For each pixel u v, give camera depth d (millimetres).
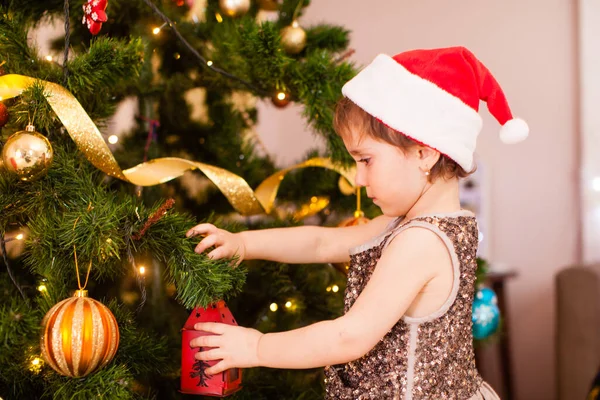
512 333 2225
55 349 702
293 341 797
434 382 841
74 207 801
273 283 1155
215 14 1237
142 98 1286
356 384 862
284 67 1021
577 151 2096
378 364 853
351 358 796
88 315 712
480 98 931
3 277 1007
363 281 906
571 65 2094
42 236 768
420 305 851
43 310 774
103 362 731
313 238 1024
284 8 1258
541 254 2176
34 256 790
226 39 1163
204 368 819
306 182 1361
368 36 2475
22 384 812
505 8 2201
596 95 2029
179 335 1168
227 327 822
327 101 1017
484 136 2264
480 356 2111
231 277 806
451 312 856
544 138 2156
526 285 2205
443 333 851
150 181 920
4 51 862
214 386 820
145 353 882
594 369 1760
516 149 2209
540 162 2168
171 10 1193
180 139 1395
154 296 1173
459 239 865
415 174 863
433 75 847
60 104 799
